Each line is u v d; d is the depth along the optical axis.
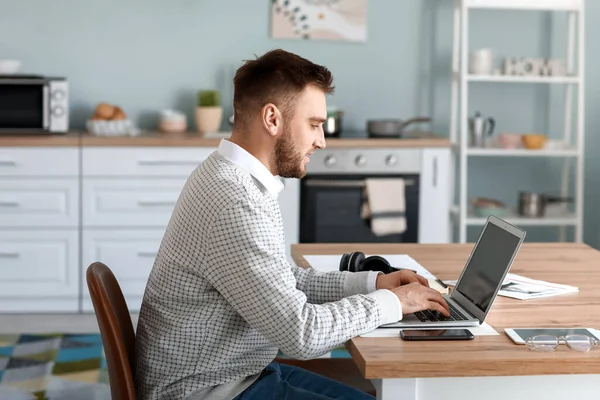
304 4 5.71
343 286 2.47
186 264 2.16
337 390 2.46
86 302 5.20
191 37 5.68
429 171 5.31
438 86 5.86
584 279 2.72
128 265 5.18
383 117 5.86
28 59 5.61
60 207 5.10
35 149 5.03
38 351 4.51
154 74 5.69
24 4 5.56
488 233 2.44
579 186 5.50
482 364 1.95
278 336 2.07
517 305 2.42
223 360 2.21
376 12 5.77
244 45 5.72
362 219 5.29
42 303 5.19
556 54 5.88
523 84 5.89
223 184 2.14
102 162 5.09
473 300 2.34
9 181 5.05
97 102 5.68
